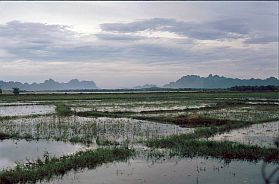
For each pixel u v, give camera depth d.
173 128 26.61
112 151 16.55
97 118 33.81
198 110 42.69
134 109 45.03
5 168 14.15
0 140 21.39
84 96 89.56
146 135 22.91
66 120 31.62
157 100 68.62
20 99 73.94
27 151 17.92
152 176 12.98
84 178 12.76
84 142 20.31
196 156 16.38
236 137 21.94
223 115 35.88
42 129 25.66
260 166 14.50
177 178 12.77
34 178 12.59
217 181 12.31
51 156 16.31
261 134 23.31
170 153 16.81
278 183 6.64
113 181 12.38
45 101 66.44
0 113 39.38
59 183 12.16
